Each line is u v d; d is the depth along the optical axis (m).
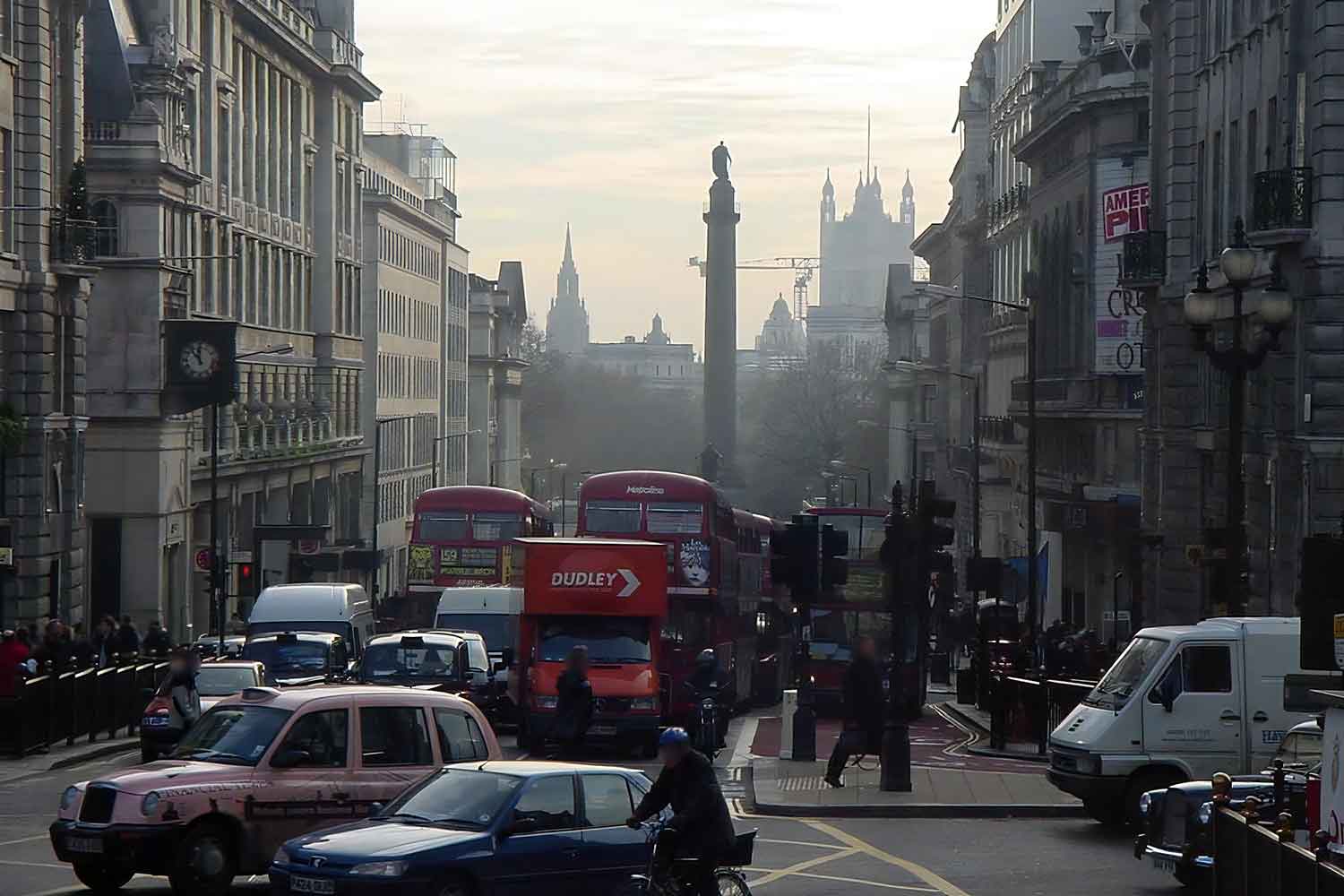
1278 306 33.12
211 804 23.67
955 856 29.08
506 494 70.12
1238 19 56.78
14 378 64.44
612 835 21.69
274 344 109.44
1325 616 23.05
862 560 62.94
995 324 119.19
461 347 186.00
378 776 24.66
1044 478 96.25
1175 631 32.16
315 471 116.25
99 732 48.53
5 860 27.55
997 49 123.69
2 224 63.28
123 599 81.50
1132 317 80.25
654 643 47.31
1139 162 83.06
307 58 115.56
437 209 172.25
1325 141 47.03
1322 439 47.03
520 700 47.19
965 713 58.53
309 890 20.17
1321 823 20.28
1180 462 62.22
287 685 48.50
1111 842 30.72
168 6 87.88
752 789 37.62
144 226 81.88
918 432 165.12
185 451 86.38
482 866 20.67
